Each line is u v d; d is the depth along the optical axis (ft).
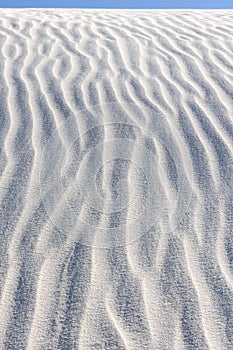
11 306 6.50
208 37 19.56
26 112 12.00
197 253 7.45
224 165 9.73
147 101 12.82
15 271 7.11
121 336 6.06
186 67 15.69
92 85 13.92
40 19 23.25
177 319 6.30
